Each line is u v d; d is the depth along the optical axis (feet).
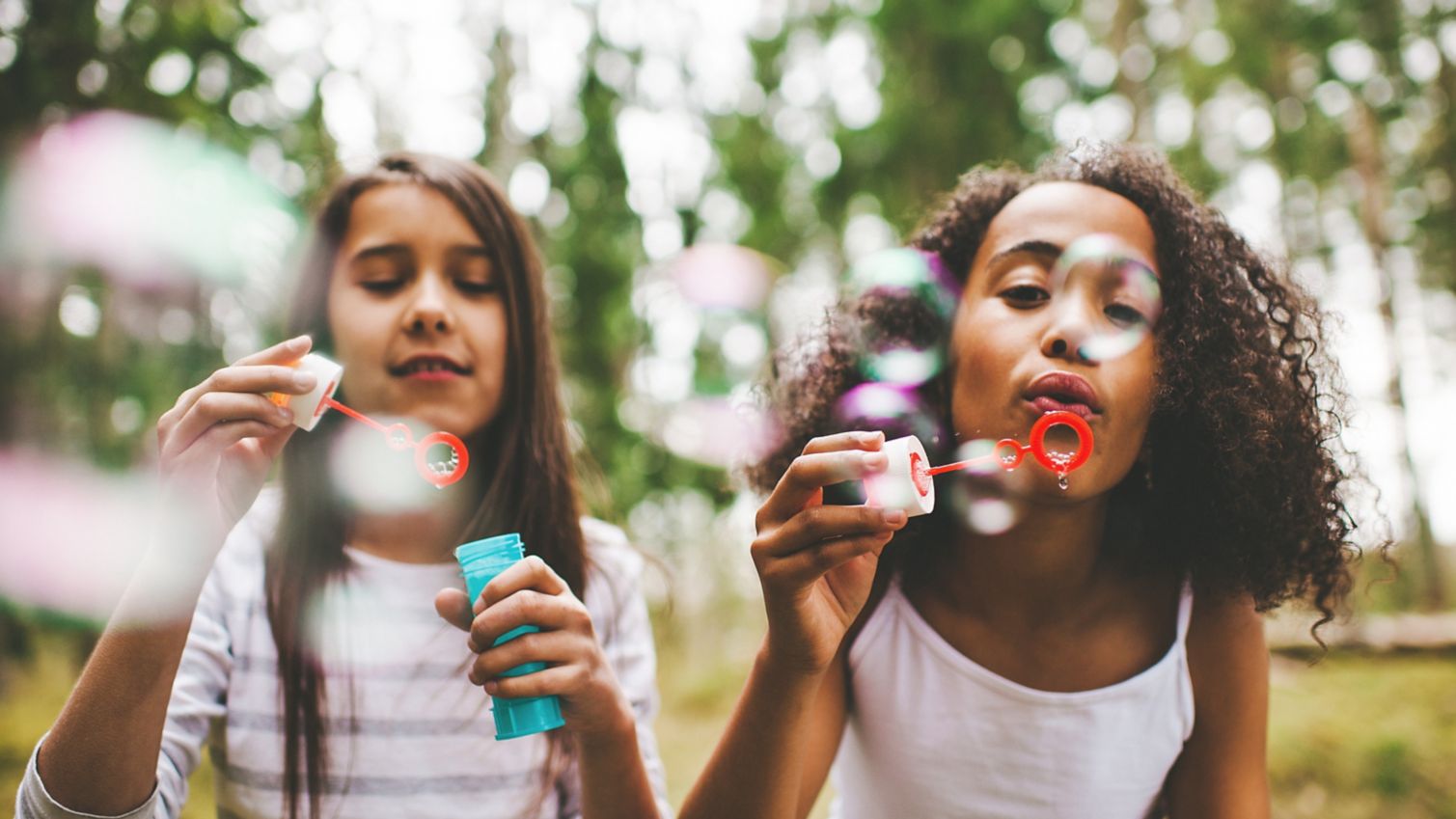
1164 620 4.18
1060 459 3.41
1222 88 31.27
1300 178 33.09
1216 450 4.02
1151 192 4.13
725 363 23.79
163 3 15.71
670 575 5.65
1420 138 32.48
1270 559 4.10
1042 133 28.73
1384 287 32.63
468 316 4.61
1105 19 29.68
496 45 22.04
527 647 3.24
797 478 3.26
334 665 4.37
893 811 4.20
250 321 18.49
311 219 5.03
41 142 15.03
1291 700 17.84
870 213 30.42
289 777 4.15
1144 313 3.70
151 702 3.23
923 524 4.29
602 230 24.40
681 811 3.66
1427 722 15.39
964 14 28.27
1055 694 4.00
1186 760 4.30
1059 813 4.01
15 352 19.75
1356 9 29.37
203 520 3.24
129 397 21.09
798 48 30.99
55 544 20.81
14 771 13.50
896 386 4.48
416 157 4.90
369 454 4.52
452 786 4.31
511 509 4.83
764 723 3.42
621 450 22.68
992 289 3.84
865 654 4.21
